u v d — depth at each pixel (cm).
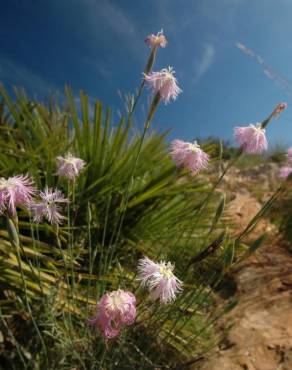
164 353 35
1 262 35
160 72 29
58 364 29
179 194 54
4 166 45
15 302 33
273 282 50
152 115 31
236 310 45
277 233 67
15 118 52
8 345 32
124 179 50
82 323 33
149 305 32
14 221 24
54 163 48
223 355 37
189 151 29
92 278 38
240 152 30
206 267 46
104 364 29
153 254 47
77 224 45
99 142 50
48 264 39
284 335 39
